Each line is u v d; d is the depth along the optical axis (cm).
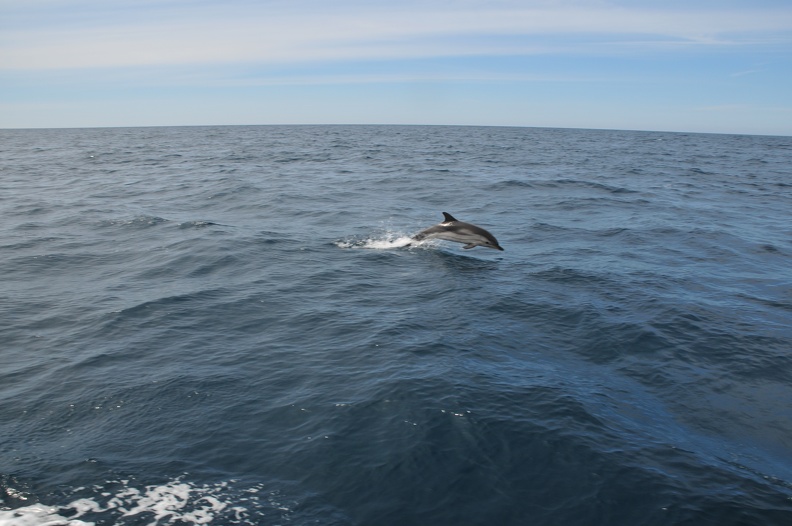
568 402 686
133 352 829
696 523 493
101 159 4481
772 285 1195
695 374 786
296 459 572
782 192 2803
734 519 498
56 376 754
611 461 574
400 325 934
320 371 765
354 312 1000
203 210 2055
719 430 654
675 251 1488
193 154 5053
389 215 1988
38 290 1117
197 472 551
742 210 2195
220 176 3138
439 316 982
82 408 672
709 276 1255
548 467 564
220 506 504
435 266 1316
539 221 1892
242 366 782
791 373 797
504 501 518
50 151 5569
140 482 534
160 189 2602
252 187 2600
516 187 2711
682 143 9244
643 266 1331
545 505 514
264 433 619
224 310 1002
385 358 803
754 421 677
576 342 884
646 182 3084
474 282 1186
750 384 764
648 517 500
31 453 582
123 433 620
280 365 785
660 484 541
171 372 763
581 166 4034
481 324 946
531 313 1001
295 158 4544
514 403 679
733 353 852
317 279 1200
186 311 994
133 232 1631
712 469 571
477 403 674
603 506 513
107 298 1062
